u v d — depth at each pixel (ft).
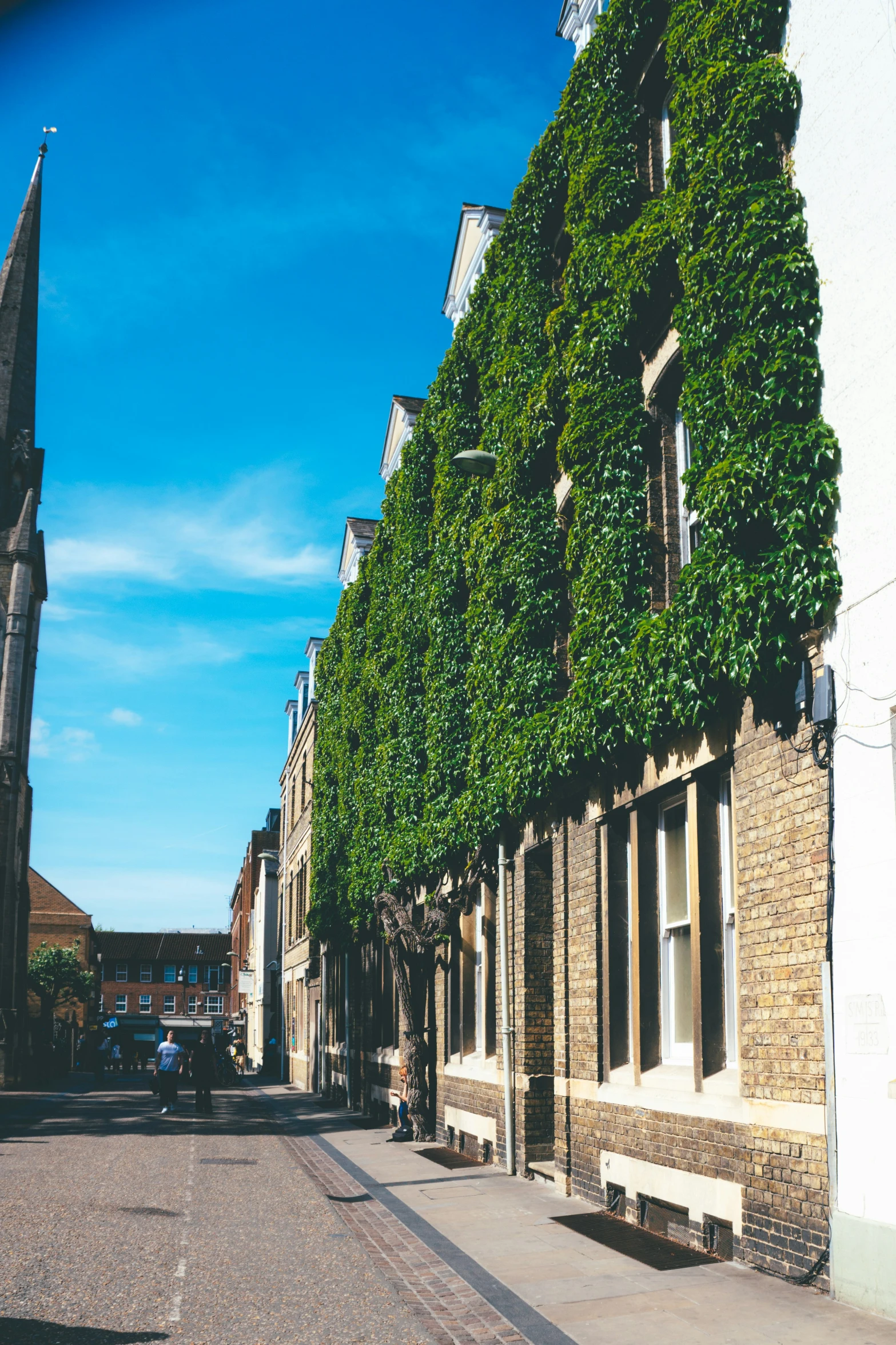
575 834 41.39
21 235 163.73
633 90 40.91
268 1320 22.57
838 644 25.29
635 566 36.70
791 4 29.40
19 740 136.77
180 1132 67.41
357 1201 39.32
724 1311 22.77
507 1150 46.83
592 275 39.99
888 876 23.13
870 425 24.93
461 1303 24.29
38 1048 137.28
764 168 29.43
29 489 150.41
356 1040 90.38
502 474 49.01
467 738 58.13
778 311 27.81
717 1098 29.30
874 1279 22.34
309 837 128.88
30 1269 26.76
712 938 31.35
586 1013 39.34
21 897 138.31
